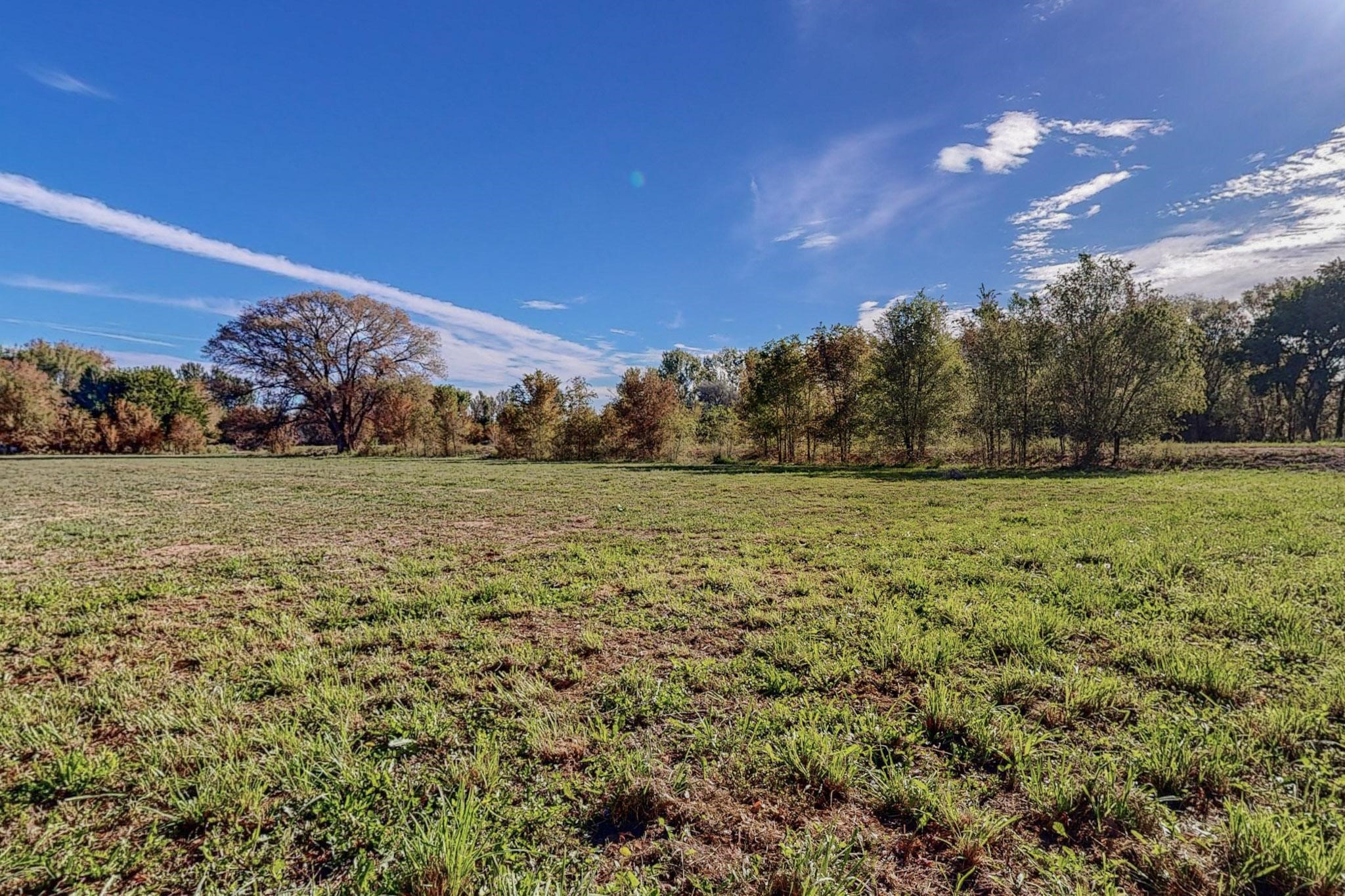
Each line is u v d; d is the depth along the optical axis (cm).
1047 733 265
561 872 189
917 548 695
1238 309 4016
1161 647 355
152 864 194
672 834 206
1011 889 180
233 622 457
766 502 1231
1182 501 1030
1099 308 2114
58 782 234
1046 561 599
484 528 924
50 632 432
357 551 736
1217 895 173
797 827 210
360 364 4612
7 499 1343
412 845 191
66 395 5141
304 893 179
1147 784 224
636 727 284
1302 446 2273
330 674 350
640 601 504
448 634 425
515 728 284
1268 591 458
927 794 220
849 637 397
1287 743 251
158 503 1266
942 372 2480
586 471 2381
